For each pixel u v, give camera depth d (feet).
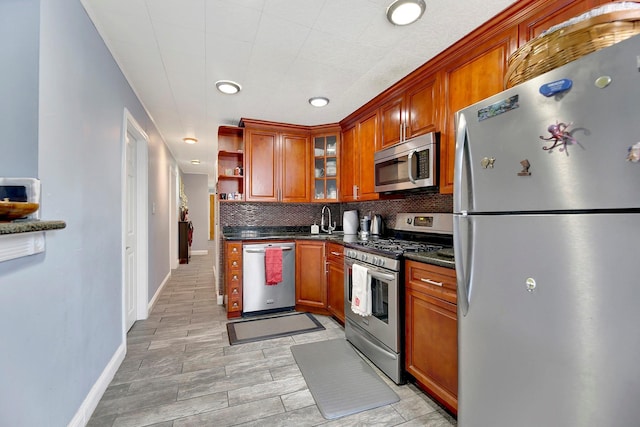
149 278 11.10
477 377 3.92
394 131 8.39
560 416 3.00
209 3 5.05
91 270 5.48
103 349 6.03
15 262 3.32
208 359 7.27
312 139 12.07
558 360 3.00
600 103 2.65
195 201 27.48
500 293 3.59
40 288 3.80
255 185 11.34
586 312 2.78
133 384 6.16
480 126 3.82
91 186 5.51
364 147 10.00
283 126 11.65
